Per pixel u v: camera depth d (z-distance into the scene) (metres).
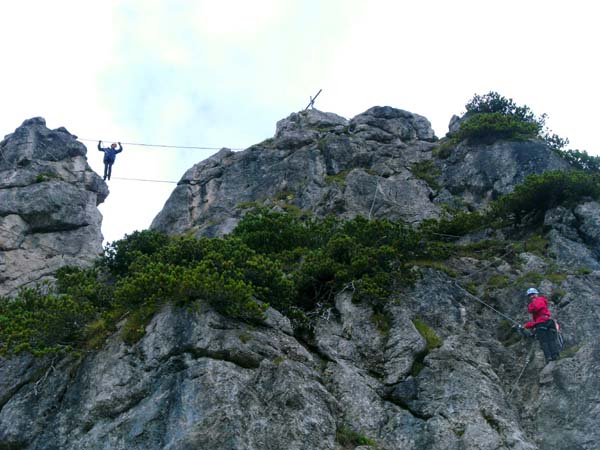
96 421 17.70
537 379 19.67
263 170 36.16
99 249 31.75
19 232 30.52
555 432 18.14
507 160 31.30
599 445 17.50
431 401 18.73
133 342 18.97
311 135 37.59
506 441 17.45
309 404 17.64
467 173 32.09
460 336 20.81
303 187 33.56
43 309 20.64
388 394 19.11
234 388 17.22
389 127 38.12
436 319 21.58
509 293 22.64
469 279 23.84
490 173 31.30
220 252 22.23
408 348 20.05
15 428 18.09
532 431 18.41
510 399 19.38
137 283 19.70
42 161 33.72
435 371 19.45
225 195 35.62
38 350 19.23
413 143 37.00
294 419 17.14
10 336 19.42
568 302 21.44
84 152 35.22
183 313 19.05
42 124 35.69
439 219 29.56
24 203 31.16
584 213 25.33
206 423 16.47
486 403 18.48
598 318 20.66
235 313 19.22
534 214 26.91
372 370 19.89
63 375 19.06
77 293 21.61
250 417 16.88
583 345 19.83
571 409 18.42
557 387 19.02
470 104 38.44
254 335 18.97
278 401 17.44
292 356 19.22
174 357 18.19
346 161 35.00
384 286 22.20
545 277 22.70
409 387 19.12
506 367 20.34
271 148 37.75
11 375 19.58
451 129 38.25
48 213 31.27
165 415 17.14
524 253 24.59
